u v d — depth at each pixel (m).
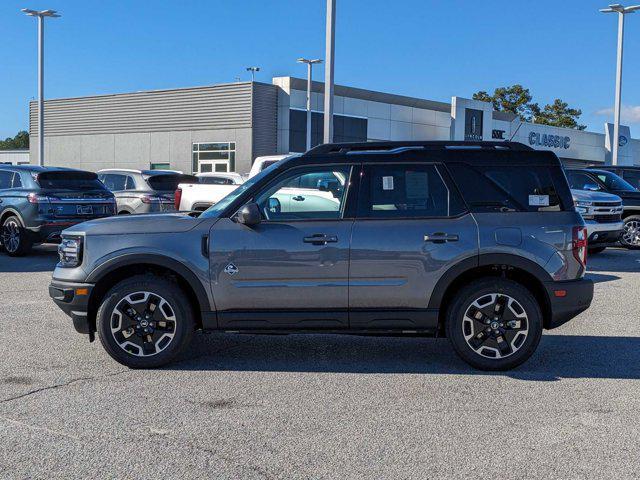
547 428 4.65
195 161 40.38
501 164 6.03
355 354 6.64
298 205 6.04
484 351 5.98
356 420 4.79
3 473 3.90
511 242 5.87
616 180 16.67
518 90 80.69
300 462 4.07
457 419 4.82
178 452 4.21
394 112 43.59
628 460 4.12
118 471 3.94
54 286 6.11
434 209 5.98
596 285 11.02
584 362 6.36
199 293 5.95
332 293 5.91
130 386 5.55
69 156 45.59
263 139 38.59
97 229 6.05
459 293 5.93
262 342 7.10
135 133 42.72
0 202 14.05
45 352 6.61
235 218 6.00
